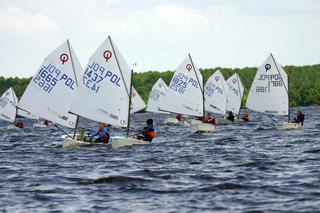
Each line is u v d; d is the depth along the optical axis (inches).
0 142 5679.1
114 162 3543.3
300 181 2620.6
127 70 4485.7
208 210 2071.9
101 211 2076.8
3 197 2338.8
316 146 4456.2
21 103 4589.1
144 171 3063.5
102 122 4495.6
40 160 3735.2
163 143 4958.2
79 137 4559.5
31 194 2400.3
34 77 4594.0
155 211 2065.7
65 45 4606.3
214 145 4785.9
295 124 6924.2
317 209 2031.3
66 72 4608.8
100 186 2581.2
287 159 3575.3
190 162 3526.1
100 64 4461.1
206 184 2605.8
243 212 2025.1
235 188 2480.3
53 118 4606.3
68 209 2111.2
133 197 2321.6
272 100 7185.0
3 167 3376.0
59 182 2716.5
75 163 3516.2
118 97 4483.3
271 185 2534.5
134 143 4581.7
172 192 2417.6
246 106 7377.0
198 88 7096.5
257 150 4269.2
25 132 7731.3
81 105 4441.4
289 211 2020.2
